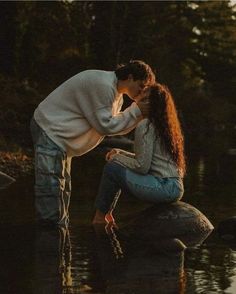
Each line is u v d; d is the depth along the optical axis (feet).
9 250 16.21
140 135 18.92
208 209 22.66
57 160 19.60
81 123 19.70
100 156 51.98
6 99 70.74
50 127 19.69
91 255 15.69
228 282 13.30
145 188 18.86
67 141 19.74
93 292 12.59
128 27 127.24
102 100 19.16
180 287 12.93
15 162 40.22
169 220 18.39
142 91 19.43
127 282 13.29
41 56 96.12
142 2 127.85
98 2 122.42
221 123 120.78
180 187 19.26
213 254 15.90
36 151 19.86
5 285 13.07
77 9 113.50
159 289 12.79
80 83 19.40
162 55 125.59
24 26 89.51
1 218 20.43
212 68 147.54
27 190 27.12
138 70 19.30
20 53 90.68
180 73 133.59
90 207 22.82
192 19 142.00
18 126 63.93
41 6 99.19
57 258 15.35
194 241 17.48
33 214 21.07
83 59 105.70
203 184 30.81
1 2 87.04
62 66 99.04
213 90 146.10
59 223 19.49
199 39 146.10
